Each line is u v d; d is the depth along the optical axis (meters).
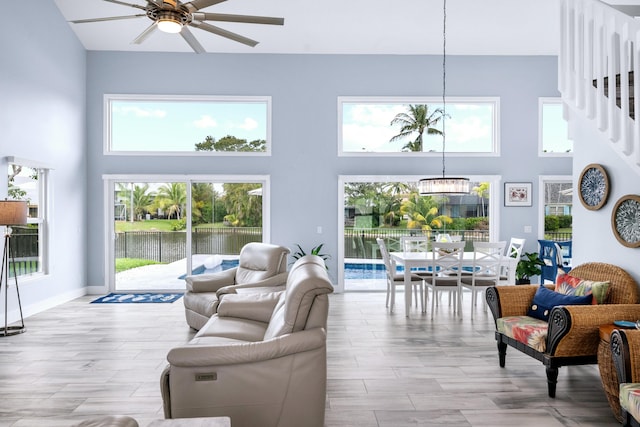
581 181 3.77
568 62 3.65
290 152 6.85
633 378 2.25
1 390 3.07
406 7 5.89
